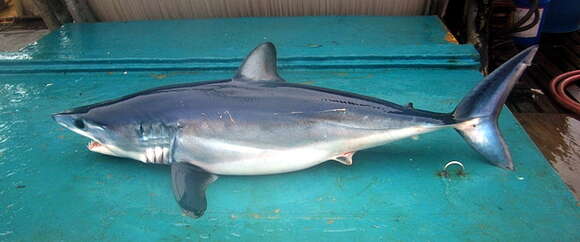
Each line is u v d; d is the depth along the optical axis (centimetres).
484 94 104
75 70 177
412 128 104
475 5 201
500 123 133
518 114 205
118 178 115
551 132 192
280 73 171
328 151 105
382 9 221
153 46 192
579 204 103
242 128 101
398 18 215
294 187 110
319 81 164
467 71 169
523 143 124
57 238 99
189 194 95
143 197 109
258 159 104
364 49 178
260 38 196
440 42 186
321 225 100
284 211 104
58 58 182
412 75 167
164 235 99
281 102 103
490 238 96
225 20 219
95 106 109
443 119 104
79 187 113
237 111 102
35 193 112
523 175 112
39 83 170
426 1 216
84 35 207
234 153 102
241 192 109
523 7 247
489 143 106
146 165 120
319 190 109
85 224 103
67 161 122
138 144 105
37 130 138
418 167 116
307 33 200
